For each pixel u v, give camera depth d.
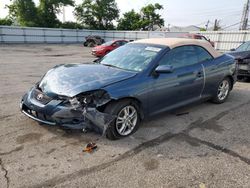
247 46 8.73
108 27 53.56
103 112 3.45
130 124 3.72
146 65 3.93
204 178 2.75
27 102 3.69
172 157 3.17
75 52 22.19
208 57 4.97
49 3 45.06
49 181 2.64
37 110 3.49
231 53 8.51
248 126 4.26
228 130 4.07
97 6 51.34
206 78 4.79
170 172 2.85
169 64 4.14
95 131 3.45
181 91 4.32
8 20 43.34
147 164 3.00
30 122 4.14
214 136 3.82
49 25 45.75
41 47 27.12
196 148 3.42
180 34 30.94
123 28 54.28
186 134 3.87
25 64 12.36
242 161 3.12
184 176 2.78
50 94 3.47
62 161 3.01
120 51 4.74
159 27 55.94
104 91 3.36
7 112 4.64
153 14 53.47
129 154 3.22
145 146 3.44
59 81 3.65
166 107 4.18
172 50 4.26
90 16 51.91
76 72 3.89
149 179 2.71
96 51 17.78
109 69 4.04
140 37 35.41
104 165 2.96
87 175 2.76
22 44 30.31
